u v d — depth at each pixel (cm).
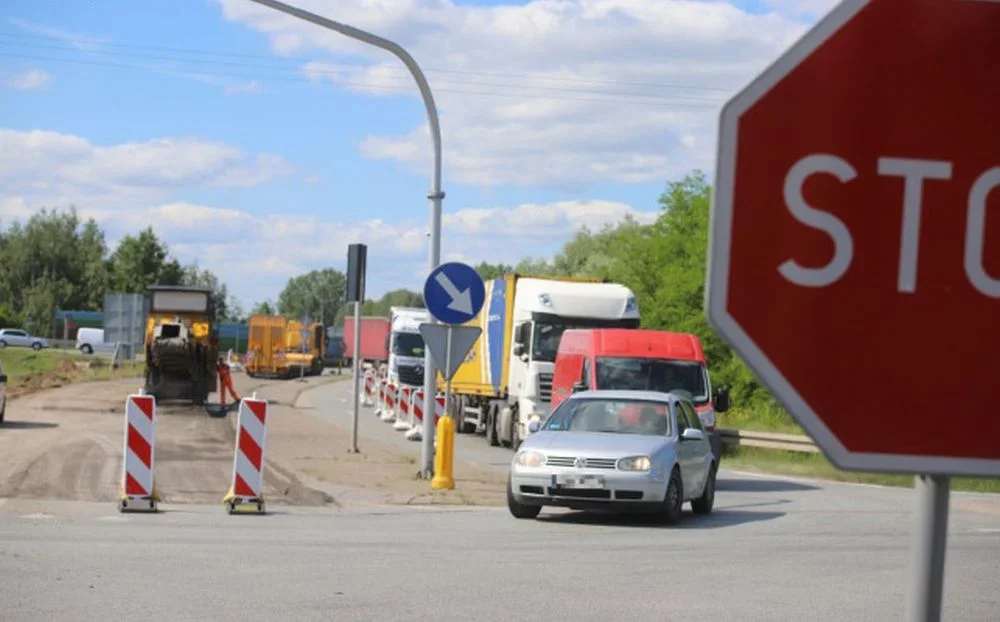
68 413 4000
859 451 266
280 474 2405
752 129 265
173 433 3384
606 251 9500
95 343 11794
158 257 12494
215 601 1077
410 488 2217
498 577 1253
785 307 264
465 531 1670
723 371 4816
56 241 15350
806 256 264
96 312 14775
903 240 266
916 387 266
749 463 3444
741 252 264
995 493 2817
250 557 1339
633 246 5312
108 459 2497
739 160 264
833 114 266
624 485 1800
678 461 1892
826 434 265
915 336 266
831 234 265
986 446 266
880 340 266
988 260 266
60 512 1728
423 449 2386
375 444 3275
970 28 268
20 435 3070
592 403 2016
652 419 1970
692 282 4869
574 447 1838
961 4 268
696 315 4862
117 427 3434
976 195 266
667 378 2686
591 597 1153
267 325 9562
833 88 266
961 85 267
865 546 1616
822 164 265
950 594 1243
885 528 1853
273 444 3117
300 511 1872
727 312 263
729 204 264
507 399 3694
